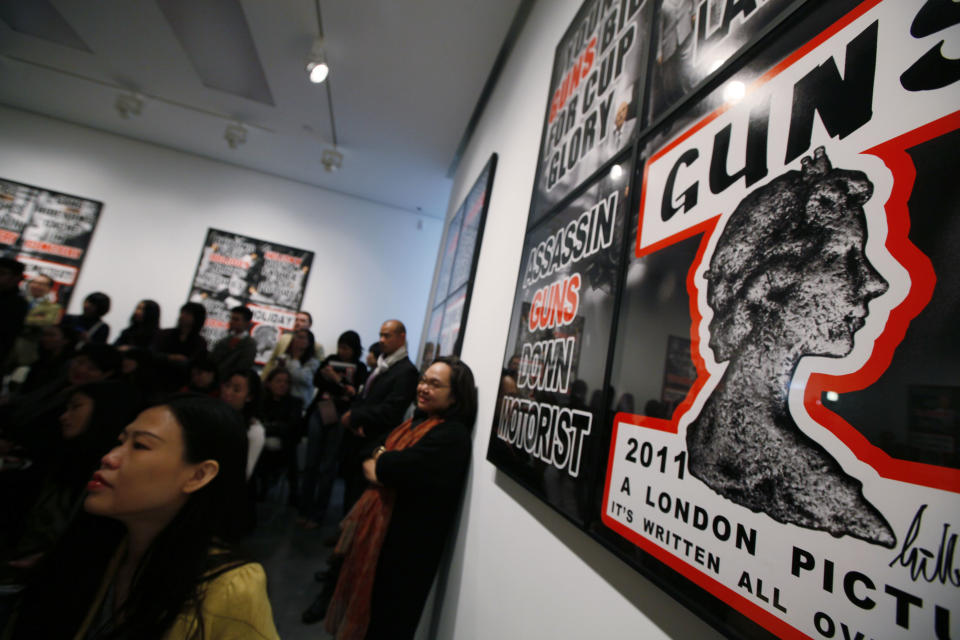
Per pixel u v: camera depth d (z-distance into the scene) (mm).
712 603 440
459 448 1507
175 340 3318
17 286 2668
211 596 653
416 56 2668
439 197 4895
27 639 722
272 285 4848
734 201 533
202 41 2918
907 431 317
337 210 5164
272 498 3531
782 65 504
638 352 662
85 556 754
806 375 399
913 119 357
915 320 326
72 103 4043
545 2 1874
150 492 672
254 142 4250
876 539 319
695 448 508
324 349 4930
